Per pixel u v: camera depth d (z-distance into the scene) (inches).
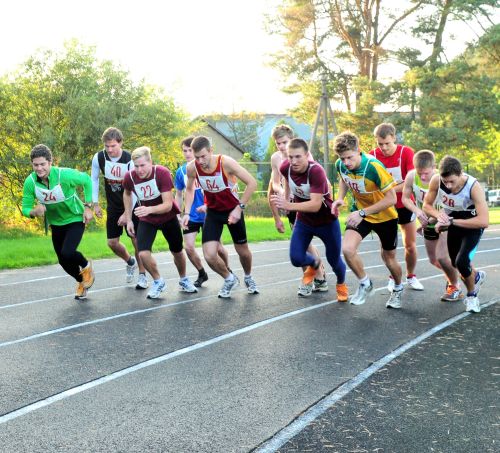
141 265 367.6
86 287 335.3
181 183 367.6
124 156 360.2
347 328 263.7
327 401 178.4
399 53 1641.2
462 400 179.2
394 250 300.7
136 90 1061.8
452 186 279.7
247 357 221.5
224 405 175.5
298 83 1745.8
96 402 178.4
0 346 238.8
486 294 345.1
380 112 1627.7
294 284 381.4
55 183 315.3
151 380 197.2
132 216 360.2
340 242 315.6
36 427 160.9
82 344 240.5
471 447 148.6
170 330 261.3
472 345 236.7
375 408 173.0
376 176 286.2
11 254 522.3
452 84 1571.1
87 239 654.5
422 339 245.3
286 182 320.2
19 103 994.7
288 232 780.0
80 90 997.2
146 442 151.7
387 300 326.3
